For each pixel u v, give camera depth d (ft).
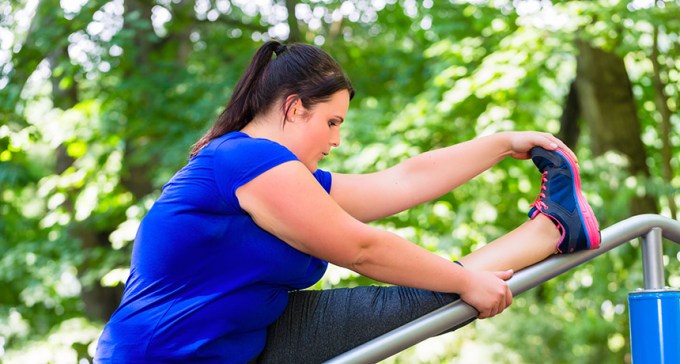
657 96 24.00
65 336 25.84
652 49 23.38
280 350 6.38
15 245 30.09
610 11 21.12
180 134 25.88
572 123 27.43
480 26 24.11
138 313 5.96
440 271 6.01
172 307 5.91
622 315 23.85
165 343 5.88
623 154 24.62
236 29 30.58
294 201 5.73
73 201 26.73
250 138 5.97
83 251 27.58
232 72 27.99
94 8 24.38
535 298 25.34
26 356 25.63
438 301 6.38
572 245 6.31
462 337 23.71
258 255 5.91
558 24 21.74
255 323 6.11
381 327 6.35
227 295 5.93
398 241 5.90
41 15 24.94
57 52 25.85
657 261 6.46
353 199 7.16
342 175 7.27
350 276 20.10
